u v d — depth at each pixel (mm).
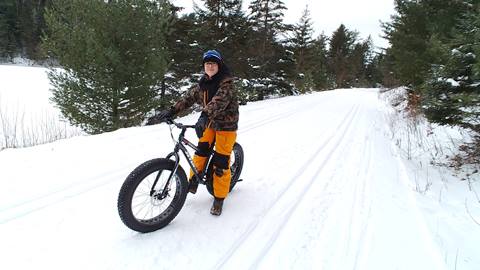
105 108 9242
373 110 14797
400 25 13391
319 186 4828
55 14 8883
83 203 3820
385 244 3418
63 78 8930
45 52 9133
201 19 18297
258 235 3449
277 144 6984
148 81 9312
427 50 10023
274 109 12086
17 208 3596
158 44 9828
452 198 4695
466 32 5820
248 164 5566
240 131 7945
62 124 11695
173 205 3443
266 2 23047
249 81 19594
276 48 22438
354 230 3652
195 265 2910
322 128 9109
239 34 18906
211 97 3514
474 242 3547
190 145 3621
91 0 8703
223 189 3682
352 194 4598
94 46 8445
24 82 18578
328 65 49094
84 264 2803
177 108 3594
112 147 5871
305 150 6648
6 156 5062
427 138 8258
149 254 2990
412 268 3068
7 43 42750
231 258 3049
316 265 3033
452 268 3078
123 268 2791
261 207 4055
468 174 5480
